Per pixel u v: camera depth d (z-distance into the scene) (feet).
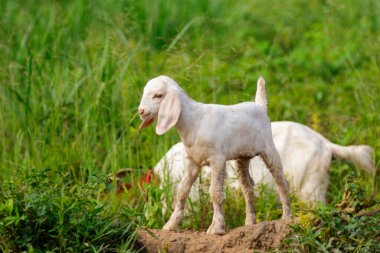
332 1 63.57
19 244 26.17
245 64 52.60
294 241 26.45
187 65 44.47
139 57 51.03
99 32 52.21
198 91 44.60
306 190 36.78
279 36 59.77
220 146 26.73
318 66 54.39
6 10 57.00
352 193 27.94
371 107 46.37
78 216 26.89
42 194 26.37
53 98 43.70
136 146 41.22
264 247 27.07
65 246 25.99
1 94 43.50
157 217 32.89
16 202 26.55
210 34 57.31
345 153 38.17
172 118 26.14
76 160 40.45
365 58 55.06
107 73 44.47
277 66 54.70
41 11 56.59
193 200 34.47
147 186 33.53
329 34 58.90
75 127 42.75
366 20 60.54
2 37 49.26
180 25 56.03
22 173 31.83
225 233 27.58
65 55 47.09
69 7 56.49
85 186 28.07
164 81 26.66
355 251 25.96
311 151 37.19
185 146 27.32
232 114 27.09
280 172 28.27
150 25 54.54
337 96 50.31
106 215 29.04
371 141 42.83
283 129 37.99
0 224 25.90
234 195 34.45
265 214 34.09
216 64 49.08
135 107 43.37
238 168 28.50
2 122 40.63
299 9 64.13
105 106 42.42
